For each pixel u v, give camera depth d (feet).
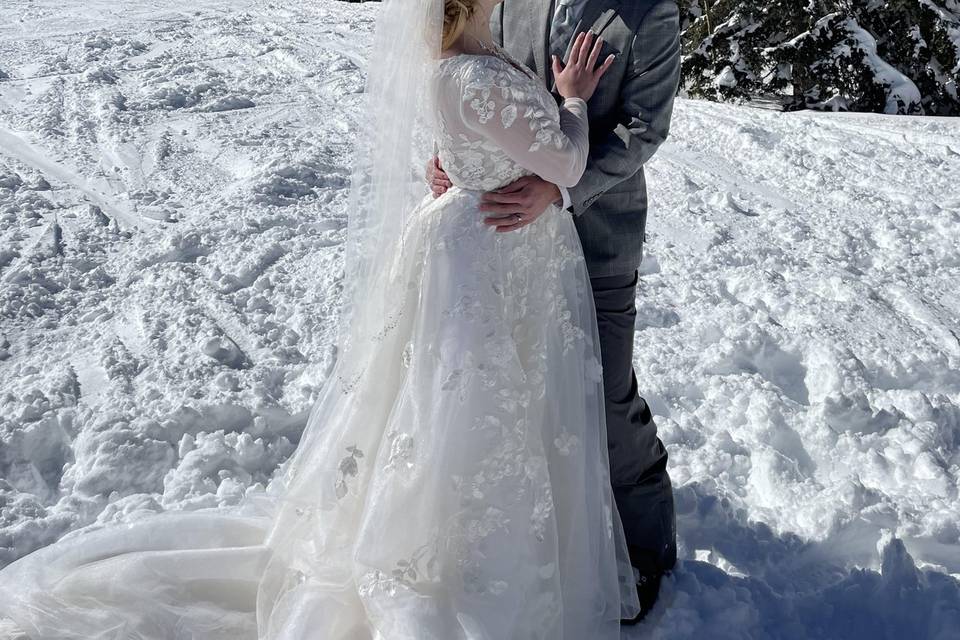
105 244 17.07
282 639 7.14
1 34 37.78
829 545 9.74
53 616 7.58
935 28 42.14
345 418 7.88
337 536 7.70
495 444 7.39
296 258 16.58
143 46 36.27
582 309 7.94
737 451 11.50
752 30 42.45
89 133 24.16
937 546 9.77
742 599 8.85
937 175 23.68
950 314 16.01
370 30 42.22
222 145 23.54
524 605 7.50
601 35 7.95
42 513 9.75
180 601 7.90
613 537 8.11
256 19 44.55
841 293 16.42
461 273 7.43
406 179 7.50
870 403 12.60
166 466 10.61
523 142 7.13
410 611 7.12
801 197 22.36
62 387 11.79
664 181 23.04
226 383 12.04
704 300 15.74
